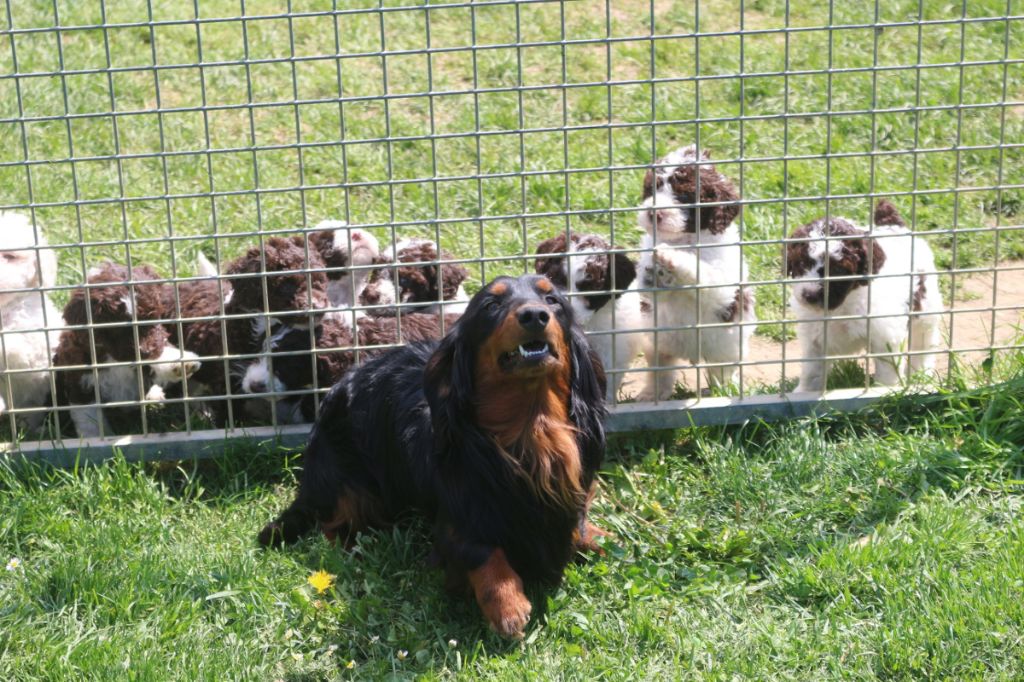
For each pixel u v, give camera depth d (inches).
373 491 101.3
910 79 152.9
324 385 108.6
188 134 146.3
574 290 108.3
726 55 162.7
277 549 100.9
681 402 109.0
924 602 93.6
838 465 104.5
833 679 91.1
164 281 104.7
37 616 95.3
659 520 102.4
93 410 109.3
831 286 108.3
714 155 142.8
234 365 110.3
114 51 163.8
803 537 100.3
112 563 98.0
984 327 117.0
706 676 91.4
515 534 94.4
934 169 139.0
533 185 136.5
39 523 101.6
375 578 97.6
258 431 107.9
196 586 96.8
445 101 153.4
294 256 107.4
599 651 93.3
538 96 154.4
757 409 108.7
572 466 94.2
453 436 94.0
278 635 94.6
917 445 105.0
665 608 95.9
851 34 168.4
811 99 150.9
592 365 95.8
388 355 102.9
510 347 91.7
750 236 130.2
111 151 143.5
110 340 106.9
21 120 101.7
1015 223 133.0
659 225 111.0
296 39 170.6
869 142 143.5
